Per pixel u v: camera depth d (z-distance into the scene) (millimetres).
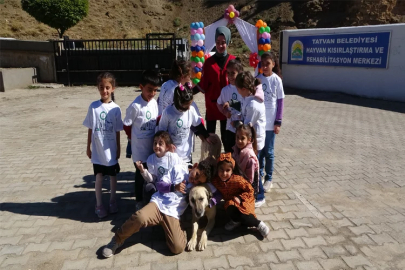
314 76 14945
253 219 3527
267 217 3982
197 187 3467
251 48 6574
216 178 3664
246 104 3982
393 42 11953
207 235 3615
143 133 3967
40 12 23062
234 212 3574
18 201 4527
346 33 13312
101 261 3229
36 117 9938
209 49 6500
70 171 5602
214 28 6488
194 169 3602
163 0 49656
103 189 4898
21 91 15133
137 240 3584
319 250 3348
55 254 3340
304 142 7180
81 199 4578
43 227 3859
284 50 16109
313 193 4637
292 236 3596
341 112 10523
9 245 3504
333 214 4055
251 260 3211
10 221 4000
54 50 16766
